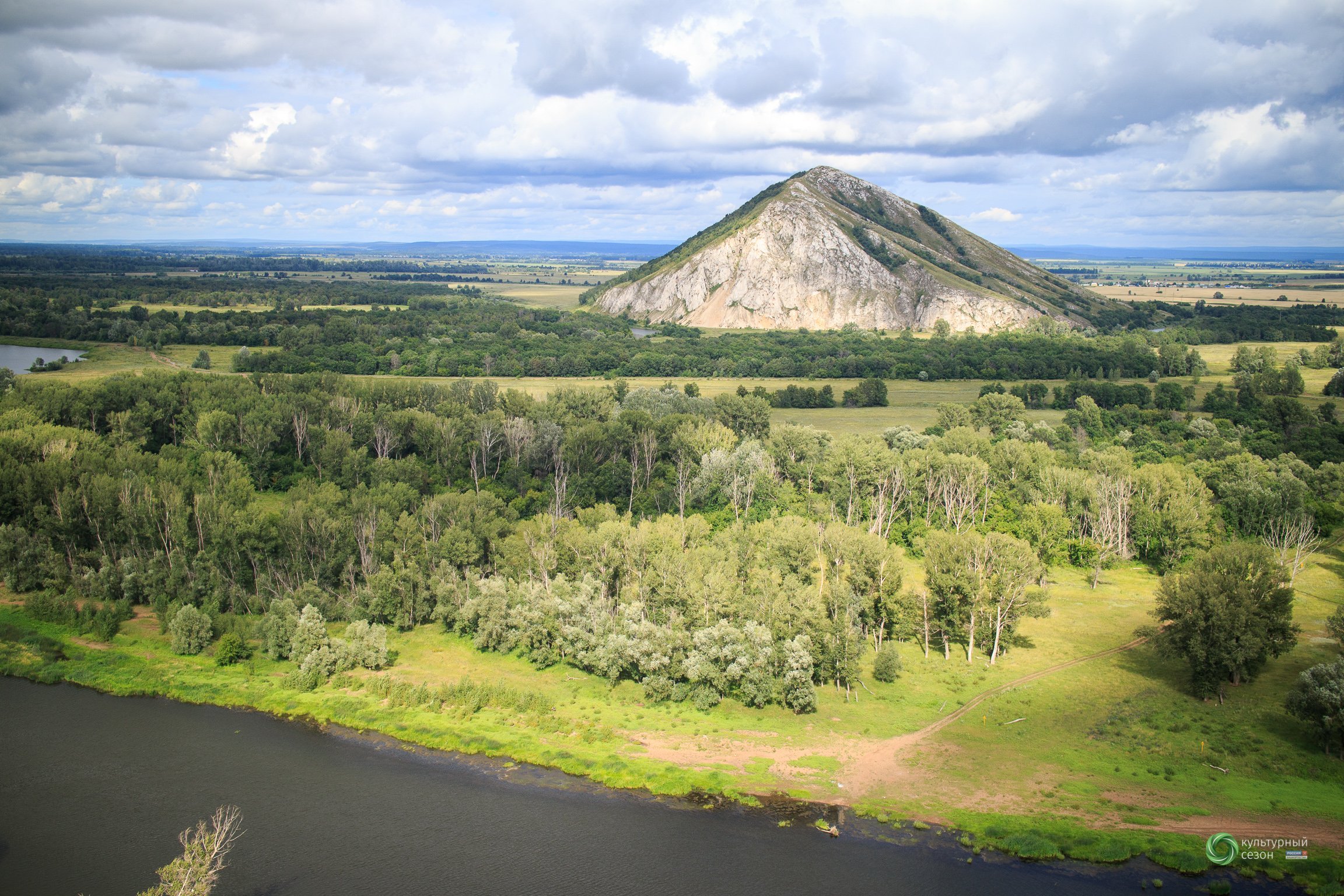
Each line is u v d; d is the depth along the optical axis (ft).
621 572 294.87
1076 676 259.19
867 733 230.27
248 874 179.11
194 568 300.40
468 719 238.89
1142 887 172.55
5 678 262.26
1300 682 217.97
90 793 206.80
